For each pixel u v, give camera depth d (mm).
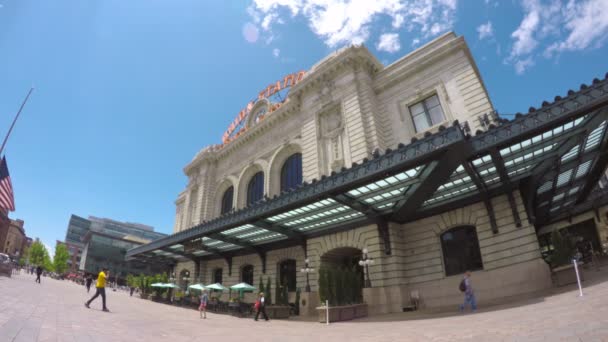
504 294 17703
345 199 19234
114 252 98000
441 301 19891
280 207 20797
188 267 41750
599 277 15398
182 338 10141
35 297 17750
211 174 45719
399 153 15625
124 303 24516
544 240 35531
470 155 14703
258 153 38719
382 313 19766
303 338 10352
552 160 16766
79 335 8539
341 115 28641
